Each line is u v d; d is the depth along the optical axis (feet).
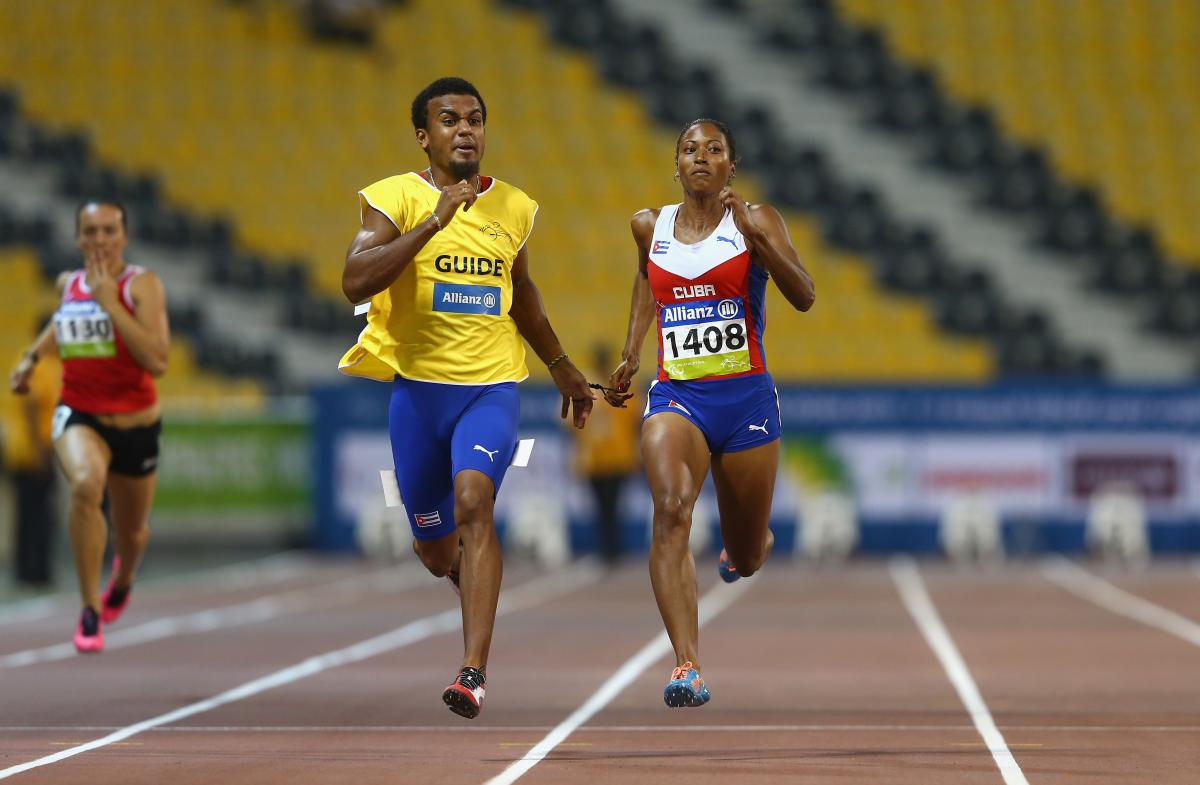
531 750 69.77
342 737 74.02
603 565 207.92
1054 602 163.63
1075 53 296.10
